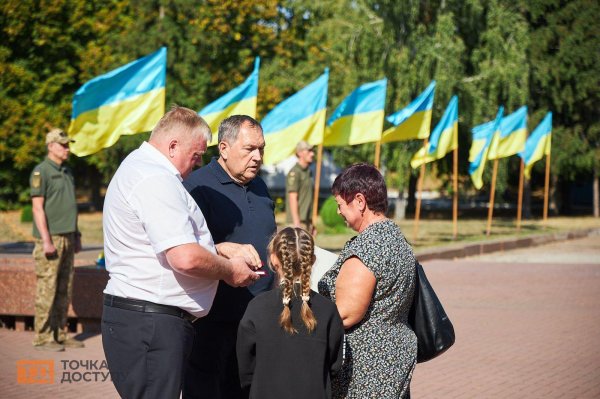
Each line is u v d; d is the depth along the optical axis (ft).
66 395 20.76
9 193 110.83
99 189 131.75
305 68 107.96
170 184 11.88
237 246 13.07
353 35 98.43
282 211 125.70
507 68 98.32
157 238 11.62
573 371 24.26
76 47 101.81
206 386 14.21
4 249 42.83
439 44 95.81
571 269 52.34
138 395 12.00
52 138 25.57
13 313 29.37
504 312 35.40
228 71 101.81
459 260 58.39
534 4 112.57
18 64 98.48
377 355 11.76
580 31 112.06
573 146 112.88
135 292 12.00
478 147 70.90
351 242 12.15
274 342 11.18
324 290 12.20
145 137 94.73
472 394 21.54
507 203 156.56
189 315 12.40
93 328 29.60
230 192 14.48
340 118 52.65
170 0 94.17
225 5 96.78
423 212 128.16
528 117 115.24
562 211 134.92
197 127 12.55
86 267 29.99
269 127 43.14
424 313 12.66
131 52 97.04
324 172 153.99
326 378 11.34
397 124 60.70
